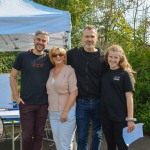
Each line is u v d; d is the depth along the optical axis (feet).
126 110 14.82
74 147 18.57
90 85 15.69
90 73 15.67
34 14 17.58
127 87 14.58
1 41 27.22
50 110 15.79
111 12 37.04
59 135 15.74
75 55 16.02
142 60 28.43
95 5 40.04
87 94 15.75
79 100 15.92
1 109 21.24
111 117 14.83
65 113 15.44
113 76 14.80
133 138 14.53
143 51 29.22
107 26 36.47
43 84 15.83
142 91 27.48
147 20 31.94
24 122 15.92
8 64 40.96
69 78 15.61
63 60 15.83
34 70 15.78
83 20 40.22
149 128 25.27
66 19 17.70
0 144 22.98
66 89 15.64
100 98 15.56
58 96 15.60
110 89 14.85
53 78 15.70
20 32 17.38
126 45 31.45
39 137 16.16
